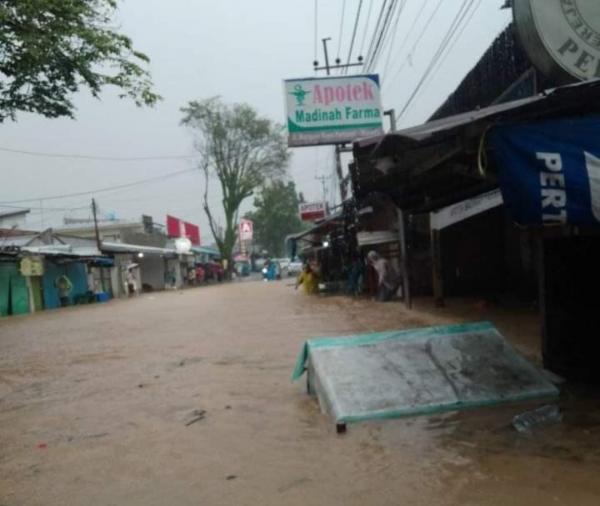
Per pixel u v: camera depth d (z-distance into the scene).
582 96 4.59
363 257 20.36
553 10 6.26
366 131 20.83
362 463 4.55
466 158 5.41
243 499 4.06
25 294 26.91
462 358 6.13
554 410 5.34
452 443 4.77
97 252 36.03
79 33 12.46
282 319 14.78
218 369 8.77
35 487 4.56
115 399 7.36
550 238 6.54
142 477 4.62
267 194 79.31
